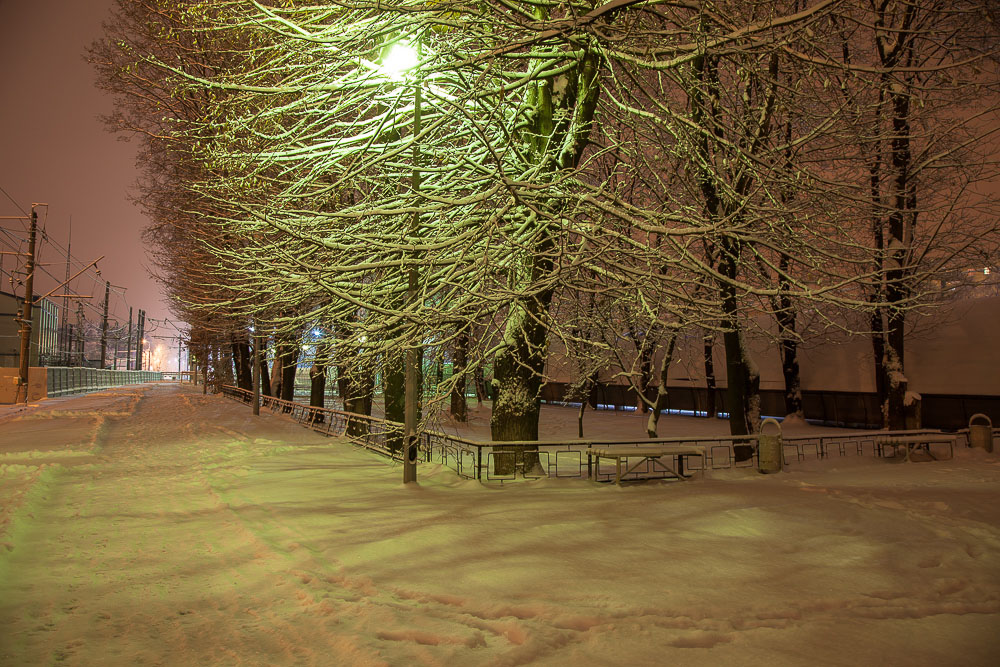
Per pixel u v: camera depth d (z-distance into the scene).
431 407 13.07
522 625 4.91
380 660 4.31
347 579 6.23
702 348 27.27
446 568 6.50
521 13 9.92
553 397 50.34
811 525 7.84
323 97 11.93
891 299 17.11
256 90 10.89
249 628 5.13
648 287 11.83
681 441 12.53
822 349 28.36
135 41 14.84
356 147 12.58
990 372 22.00
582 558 6.71
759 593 5.60
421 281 11.69
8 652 4.65
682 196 14.27
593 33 8.92
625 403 41.47
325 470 13.68
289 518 9.00
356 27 10.85
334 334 15.64
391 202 12.72
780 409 30.95
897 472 12.27
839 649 4.40
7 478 12.56
